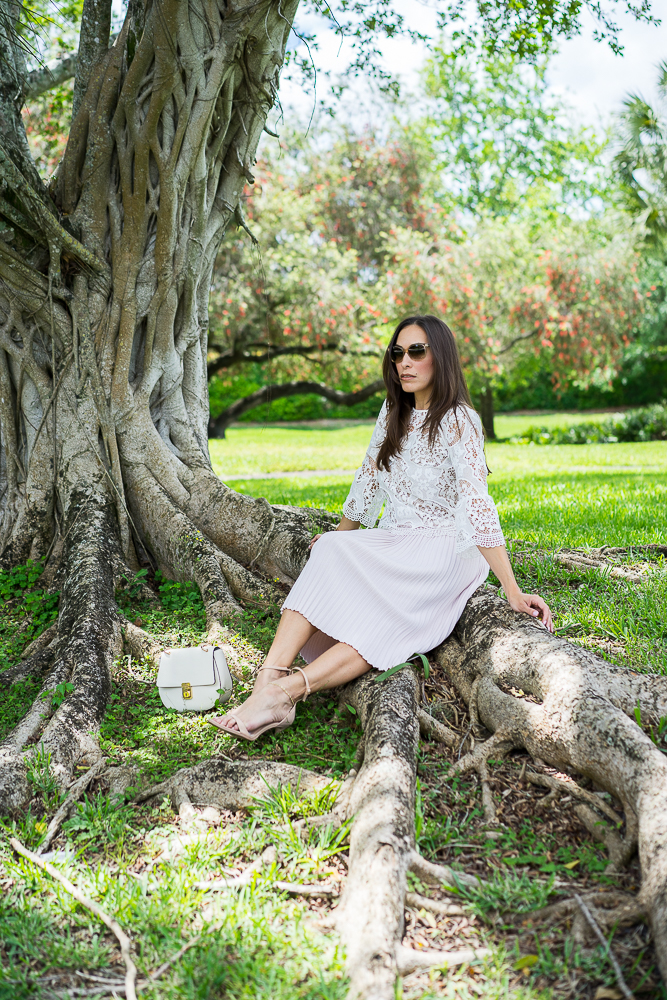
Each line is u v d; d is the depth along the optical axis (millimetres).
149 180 4859
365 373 20906
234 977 1834
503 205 27250
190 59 4500
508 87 21656
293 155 19188
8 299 4883
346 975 1814
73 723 3066
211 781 2670
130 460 5000
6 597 4688
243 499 4887
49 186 5129
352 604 3049
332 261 18422
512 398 38094
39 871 2285
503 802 2547
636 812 2176
